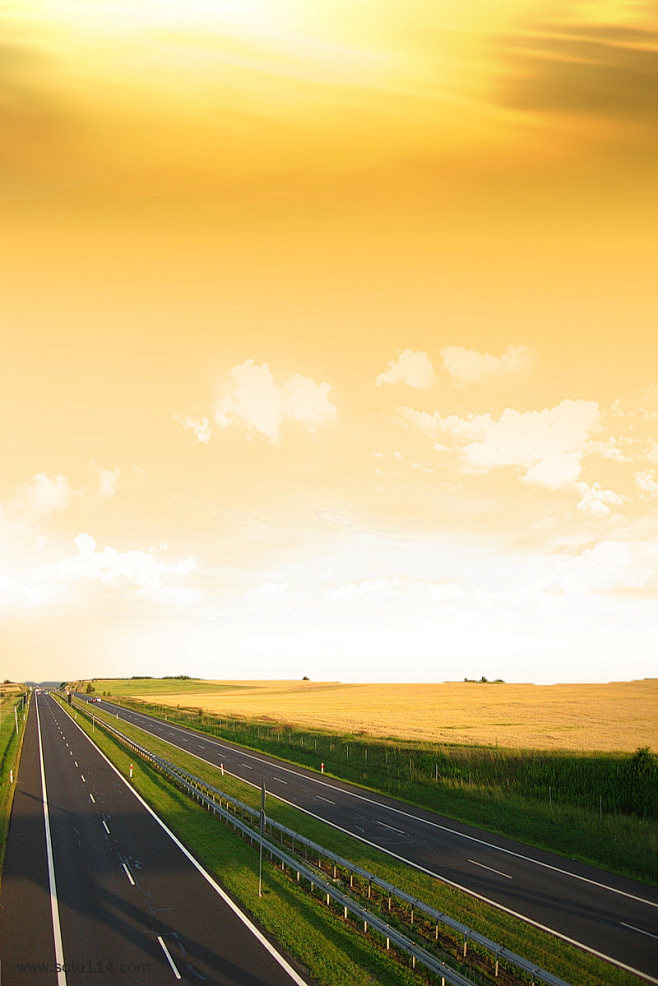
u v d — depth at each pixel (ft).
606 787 173.58
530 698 510.17
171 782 190.60
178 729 357.20
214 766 223.51
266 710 461.37
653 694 522.88
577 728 313.73
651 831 140.56
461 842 131.95
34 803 161.58
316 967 73.46
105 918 86.69
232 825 138.82
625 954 78.54
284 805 162.71
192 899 93.81
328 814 154.30
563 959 76.95
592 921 89.10
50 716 430.20
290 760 248.73
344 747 265.95
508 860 119.55
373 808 164.04
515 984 73.26
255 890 97.71
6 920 86.07
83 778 196.75
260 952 76.89
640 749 176.55
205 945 78.43
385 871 109.60
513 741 264.11
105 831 133.49
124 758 238.48
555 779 185.47
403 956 78.38
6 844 124.16
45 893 96.37
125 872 106.42
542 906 94.68
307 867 99.91
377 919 81.56
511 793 178.40
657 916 91.81
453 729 315.78
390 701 528.63
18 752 254.27
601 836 137.18
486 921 88.17
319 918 88.22
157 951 76.64
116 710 497.46
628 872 114.32
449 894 98.73
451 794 180.14
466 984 65.36
